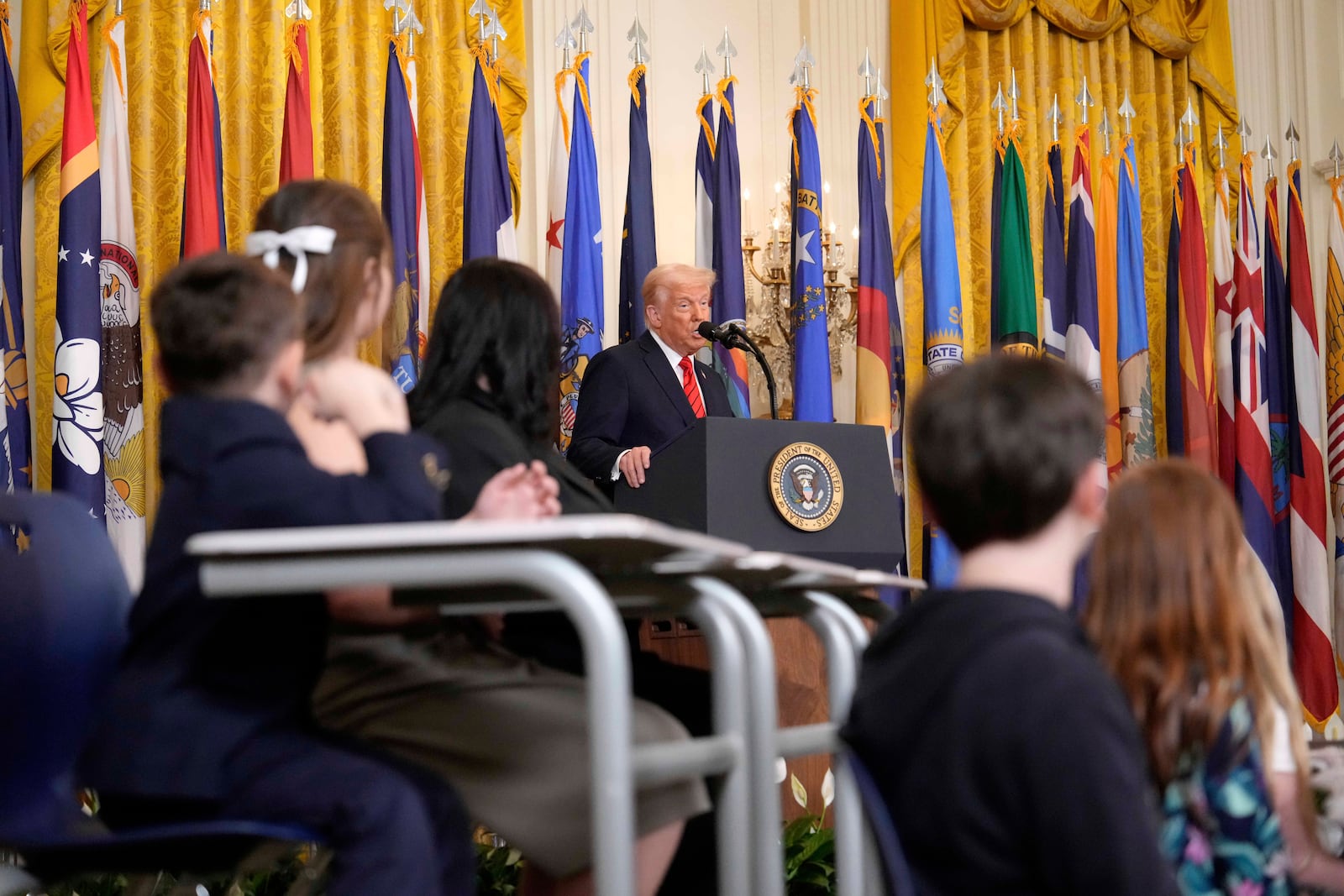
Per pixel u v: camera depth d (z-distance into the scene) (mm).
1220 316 7324
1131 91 7656
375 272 1900
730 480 3256
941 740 1319
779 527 3299
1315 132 8023
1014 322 6699
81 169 4672
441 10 5852
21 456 4625
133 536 4785
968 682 1314
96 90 5000
